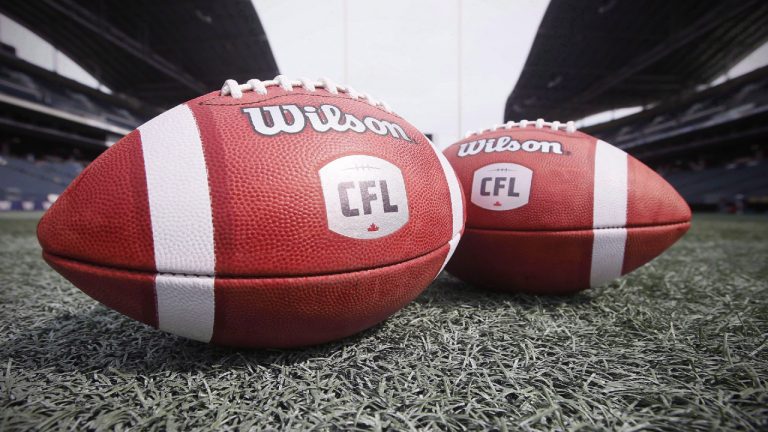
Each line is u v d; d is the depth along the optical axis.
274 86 0.27
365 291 0.24
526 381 0.23
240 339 0.25
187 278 0.22
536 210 0.35
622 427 0.19
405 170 0.26
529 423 0.20
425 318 0.33
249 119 0.24
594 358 0.26
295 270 0.22
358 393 0.22
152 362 0.25
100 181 0.23
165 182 0.22
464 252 0.39
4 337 0.30
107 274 0.22
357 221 0.23
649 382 0.23
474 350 0.27
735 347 0.28
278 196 0.22
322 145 0.24
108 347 0.28
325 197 0.23
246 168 0.22
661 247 0.38
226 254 0.22
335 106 0.26
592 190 0.35
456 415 0.20
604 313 0.35
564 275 0.37
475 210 0.37
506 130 0.41
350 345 0.28
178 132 0.23
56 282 0.49
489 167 0.37
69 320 0.34
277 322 0.24
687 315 0.35
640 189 0.36
